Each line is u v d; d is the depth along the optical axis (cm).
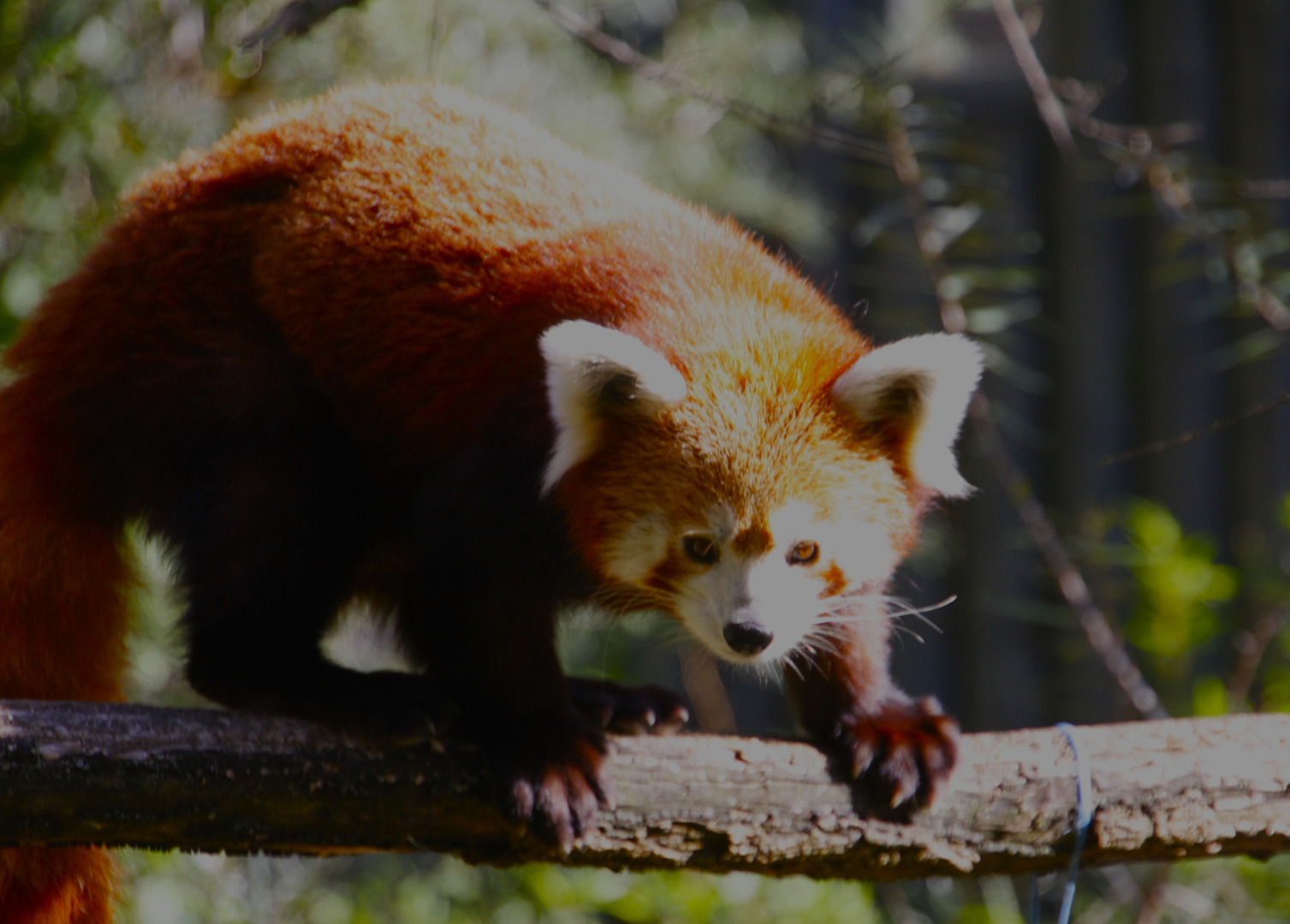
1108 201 1691
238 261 708
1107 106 1652
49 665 708
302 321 690
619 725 755
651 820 633
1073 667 1688
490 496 651
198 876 1077
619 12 1407
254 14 1051
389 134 719
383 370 686
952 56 1705
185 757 577
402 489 709
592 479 661
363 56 1134
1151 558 1084
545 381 647
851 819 646
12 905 666
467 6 1212
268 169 717
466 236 685
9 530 705
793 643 658
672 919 1070
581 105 1359
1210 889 1105
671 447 646
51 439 710
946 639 1769
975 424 1170
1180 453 1634
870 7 1742
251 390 684
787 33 1590
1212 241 1065
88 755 564
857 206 1823
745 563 648
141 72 1049
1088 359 1697
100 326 710
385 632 829
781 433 650
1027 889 1352
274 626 685
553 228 691
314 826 604
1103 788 654
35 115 957
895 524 682
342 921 1145
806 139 1453
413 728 624
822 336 690
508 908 1231
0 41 941
